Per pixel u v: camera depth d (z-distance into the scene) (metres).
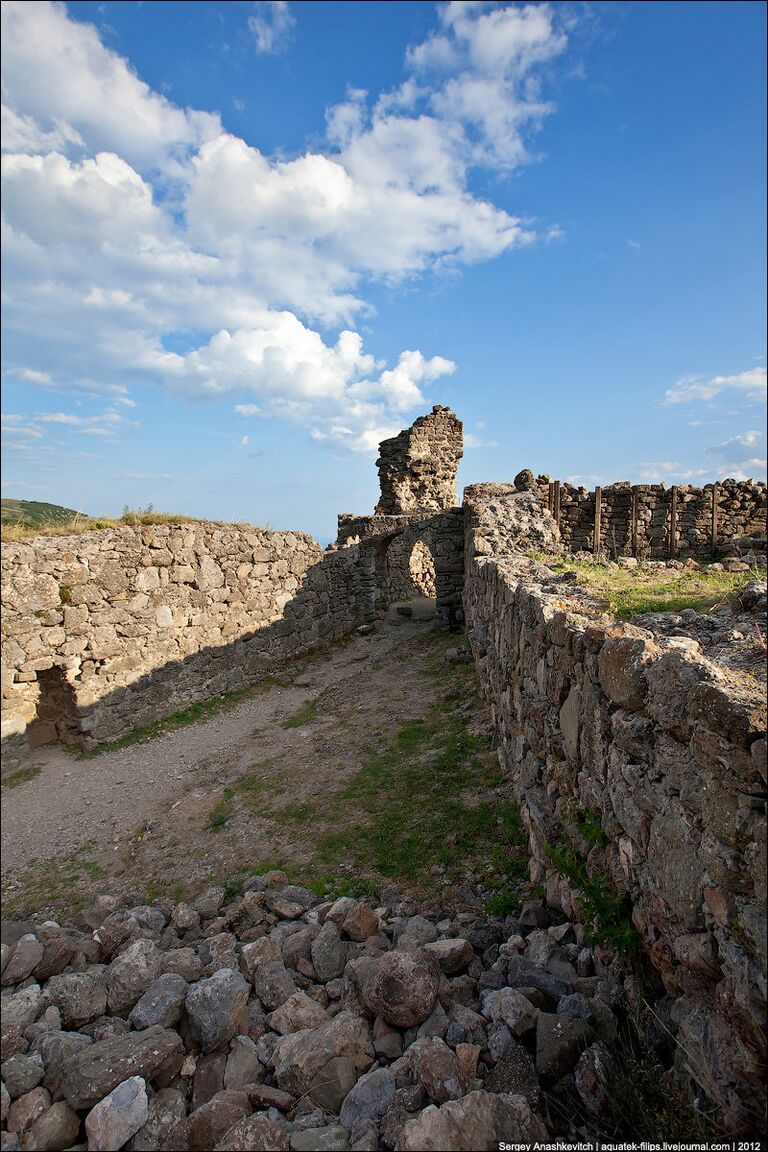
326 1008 3.38
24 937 4.18
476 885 4.65
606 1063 2.37
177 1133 2.65
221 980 3.37
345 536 19.16
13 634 8.74
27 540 9.12
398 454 21.80
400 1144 2.18
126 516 11.01
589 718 3.40
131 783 8.16
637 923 2.72
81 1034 3.28
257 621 13.41
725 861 1.95
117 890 5.54
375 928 4.08
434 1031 2.89
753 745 1.83
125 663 10.18
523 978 3.10
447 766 7.02
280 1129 2.49
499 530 12.52
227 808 6.90
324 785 7.09
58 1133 2.62
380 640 16.34
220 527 12.51
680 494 17.94
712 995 2.14
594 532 17.78
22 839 6.78
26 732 8.93
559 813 4.05
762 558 7.16
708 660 2.41
